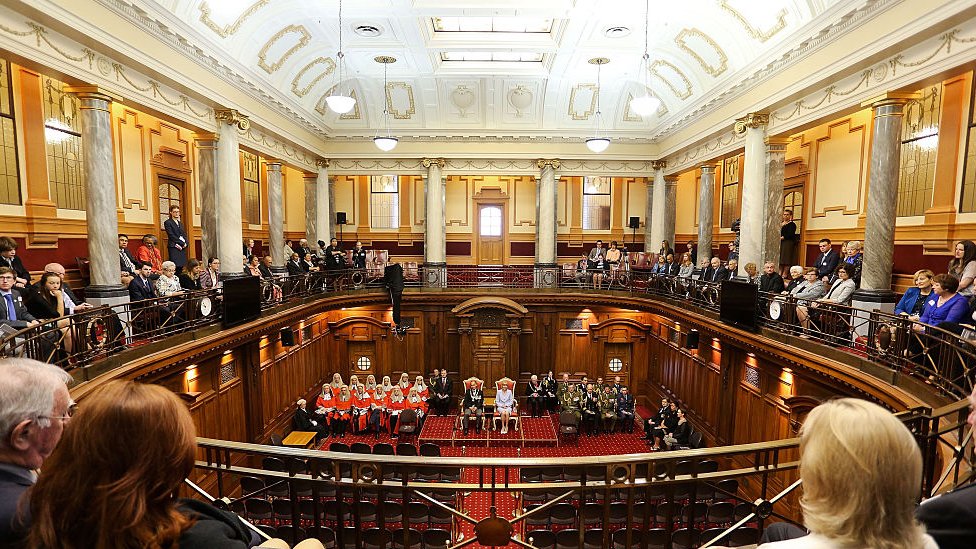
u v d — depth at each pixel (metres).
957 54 6.36
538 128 17.41
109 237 7.72
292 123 14.84
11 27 6.00
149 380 7.35
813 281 8.69
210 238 11.20
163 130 12.56
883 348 6.41
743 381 10.54
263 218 17.73
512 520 2.76
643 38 12.54
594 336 16.78
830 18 8.16
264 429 11.54
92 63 7.31
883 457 1.14
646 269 16.12
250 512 7.64
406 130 17.44
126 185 11.27
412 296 16.53
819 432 1.27
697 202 18.94
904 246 9.63
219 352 9.22
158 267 9.51
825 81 8.73
